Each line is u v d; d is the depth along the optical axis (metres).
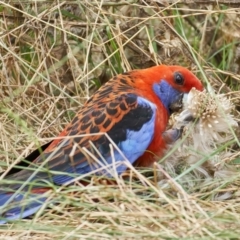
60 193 8.40
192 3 12.26
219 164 9.62
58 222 8.32
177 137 9.62
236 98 11.16
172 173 9.42
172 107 10.05
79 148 8.77
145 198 8.55
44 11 11.91
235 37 12.75
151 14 12.31
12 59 11.85
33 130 11.24
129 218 8.12
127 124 9.30
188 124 9.66
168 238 7.73
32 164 8.73
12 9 12.10
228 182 9.23
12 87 11.93
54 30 12.02
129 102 9.43
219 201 8.95
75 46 12.25
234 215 8.10
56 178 8.85
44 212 8.57
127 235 7.80
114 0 12.22
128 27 12.14
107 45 12.18
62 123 11.33
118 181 8.45
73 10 12.31
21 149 10.69
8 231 8.12
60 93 11.80
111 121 9.27
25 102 11.66
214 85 11.85
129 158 9.27
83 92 11.72
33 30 12.02
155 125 9.48
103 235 7.81
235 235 7.68
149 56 12.11
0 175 9.13
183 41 11.65
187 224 7.85
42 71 11.98
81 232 7.94
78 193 8.61
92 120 9.24
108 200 8.57
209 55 12.86
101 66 12.22
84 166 8.97
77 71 11.89
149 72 9.98
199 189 9.40
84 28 12.20
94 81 12.27
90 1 12.12
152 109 9.53
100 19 12.05
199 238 7.64
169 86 9.97
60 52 12.14
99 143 9.11
